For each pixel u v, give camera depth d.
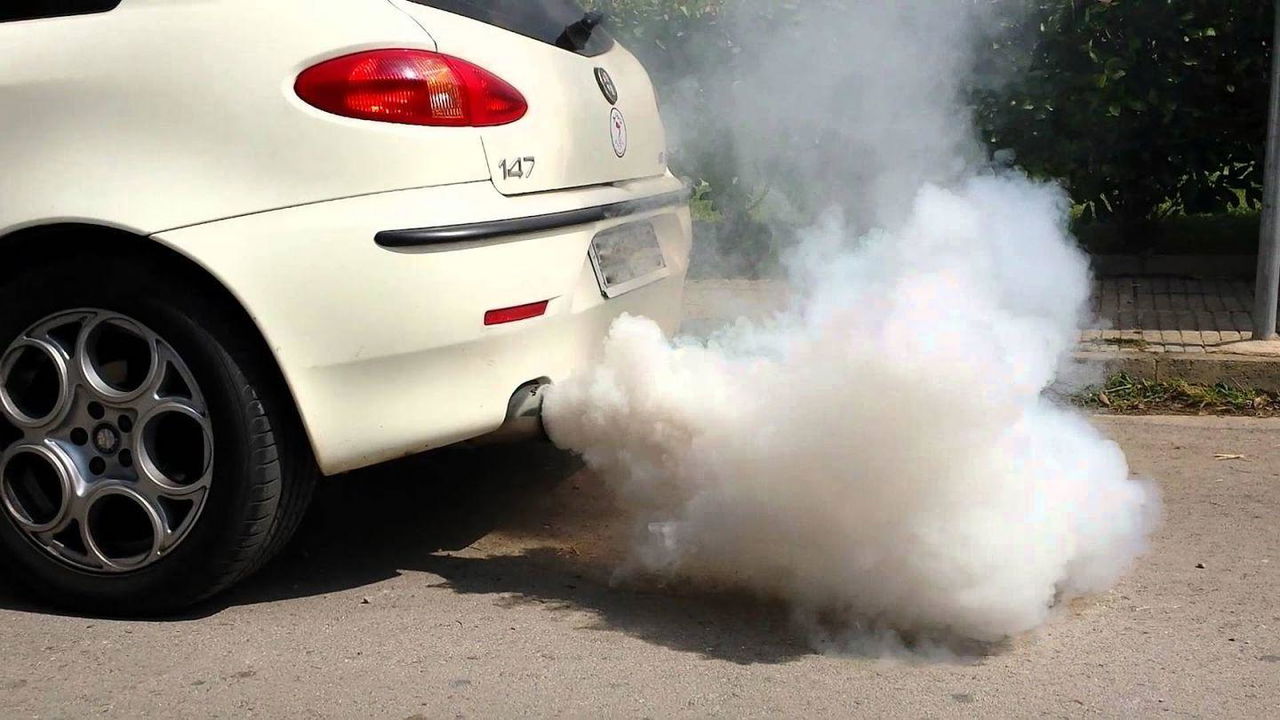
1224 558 3.82
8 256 3.42
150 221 3.18
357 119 3.17
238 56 3.21
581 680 3.04
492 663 3.14
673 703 2.93
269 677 3.08
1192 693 2.98
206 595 3.38
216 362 3.24
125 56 3.24
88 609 3.45
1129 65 6.55
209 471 3.29
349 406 3.22
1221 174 6.90
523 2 3.64
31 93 3.27
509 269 3.28
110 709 2.94
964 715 2.88
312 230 3.15
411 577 3.69
